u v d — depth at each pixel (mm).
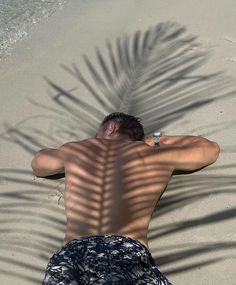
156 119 1616
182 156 1380
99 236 1146
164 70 1845
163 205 1373
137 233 1222
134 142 1359
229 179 1414
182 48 1968
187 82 1769
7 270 1255
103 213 1233
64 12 2395
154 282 1085
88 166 1316
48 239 1321
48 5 2479
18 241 1321
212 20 2148
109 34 2145
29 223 1365
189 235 1297
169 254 1259
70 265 1098
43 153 1425
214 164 1456
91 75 1882
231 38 2004
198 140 1440
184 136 1464
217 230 1300
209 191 1390
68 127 1643
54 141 1598
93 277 1081
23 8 2457
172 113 1636
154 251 1269
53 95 1802
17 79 1918
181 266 1229
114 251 1109
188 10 2250
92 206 1248
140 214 1246
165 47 1990
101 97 1755
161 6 2316
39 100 1785
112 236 1146
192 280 1197
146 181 1291
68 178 1312
